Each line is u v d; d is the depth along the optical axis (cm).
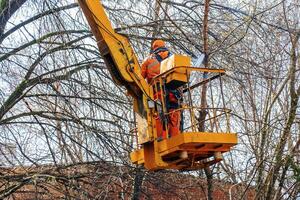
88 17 1167
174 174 1780
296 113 1786
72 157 1534
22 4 1612
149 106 1120
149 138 1100
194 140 1023
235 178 1880
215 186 1953
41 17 1548
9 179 1511
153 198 1772
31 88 1577
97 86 1631
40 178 1479
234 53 1727
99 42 1160
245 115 1898
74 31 1625
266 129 1752
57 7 1556
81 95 1603
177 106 1128
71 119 1522
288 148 1838
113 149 1538
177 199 1828
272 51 1770
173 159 1103
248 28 1648
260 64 1766
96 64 1655
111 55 1146
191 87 1198
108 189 1518
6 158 1542
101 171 1566
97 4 1170
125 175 1594
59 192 1552
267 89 1847
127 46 1165
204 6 1703
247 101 1902
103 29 1156
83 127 1504
